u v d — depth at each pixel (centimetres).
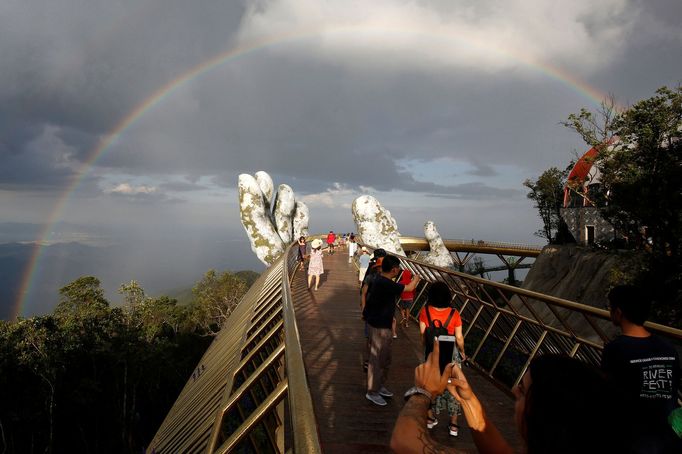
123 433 3145
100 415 3159
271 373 483
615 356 285
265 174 4219
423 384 137
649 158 2319
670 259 2061
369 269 646
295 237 4756
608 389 108
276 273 816
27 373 2630
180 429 591
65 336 2972
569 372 110
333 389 595
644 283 2073
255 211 3850
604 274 2716
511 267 6247
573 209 4069
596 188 3947
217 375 622
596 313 390
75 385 2853
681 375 281
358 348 797
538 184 5581
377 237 3903
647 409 109
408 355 743
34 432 2633
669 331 276
